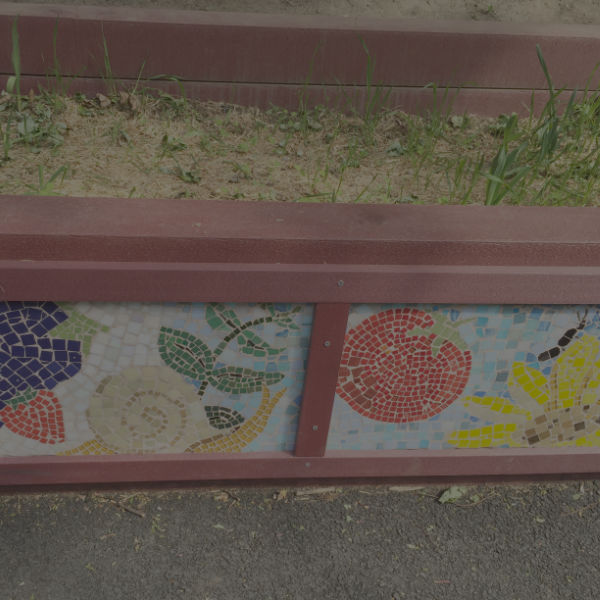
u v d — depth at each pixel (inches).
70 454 102.8
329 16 138.5
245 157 126.0
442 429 107.1
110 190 111.0
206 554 99.3
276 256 87.7
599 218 97.4
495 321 96.7
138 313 90.5
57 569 95.7
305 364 97.8
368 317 94.1
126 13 131.3
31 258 84.4
